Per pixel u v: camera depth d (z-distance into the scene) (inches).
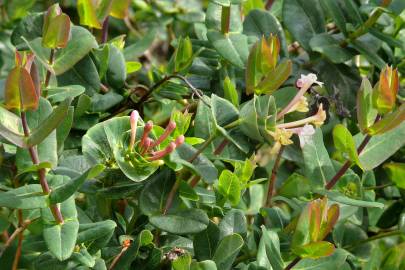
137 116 40.4
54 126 37.3
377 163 44.1
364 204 42.5
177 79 49.2
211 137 42.6
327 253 40.7
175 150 42.1
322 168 44.3
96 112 45.9
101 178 42.1
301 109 42.9
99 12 43.8
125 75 47.4
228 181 42.8
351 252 47.9
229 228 42.4
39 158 40.0
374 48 49.8
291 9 49.8
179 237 43.7
